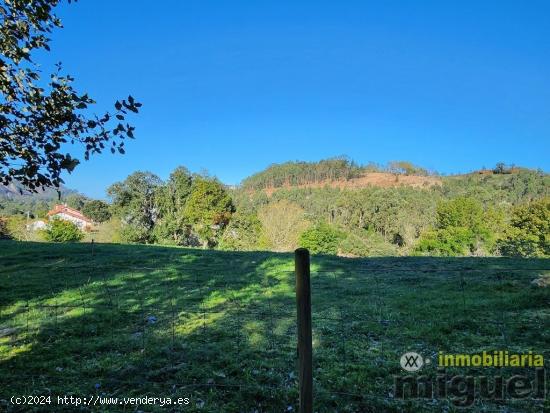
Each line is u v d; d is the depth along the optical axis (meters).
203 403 4.39
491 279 11.27
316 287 10.84
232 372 5.14
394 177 170.50
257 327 7.06
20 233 45.59
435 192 117.38
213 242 51.69
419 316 7.54
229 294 9.98
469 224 53.41
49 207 82.31
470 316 7.42
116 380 4.89
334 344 6.15
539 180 113.69
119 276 12.24
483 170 166.75
